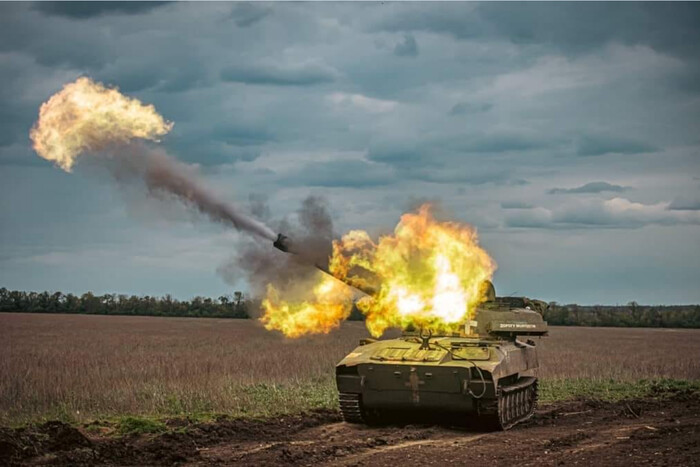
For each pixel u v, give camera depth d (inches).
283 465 629.6
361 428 834.2
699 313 4143.7
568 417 927.7
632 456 645.9
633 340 2600.9
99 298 4810.5
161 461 637.3
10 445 648.4
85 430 758.5
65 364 1364.4
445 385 805.2
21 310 4864.7
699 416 921.5
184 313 4468.5
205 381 1111.6
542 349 2048.5
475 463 635.5
